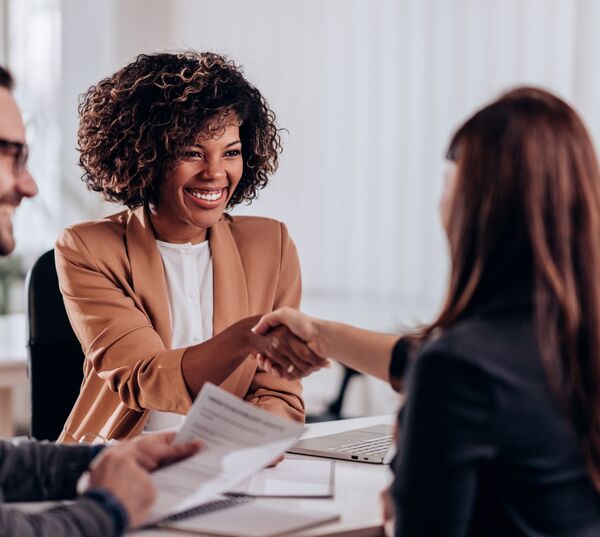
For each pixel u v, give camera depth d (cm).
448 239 128
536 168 120
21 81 431
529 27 380
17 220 431
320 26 416
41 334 221
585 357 120
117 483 126
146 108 205
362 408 408
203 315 213
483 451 117
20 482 145
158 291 208
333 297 423
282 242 227
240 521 133
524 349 118
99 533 121
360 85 412
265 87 424
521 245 121
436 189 401
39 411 221
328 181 420
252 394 211
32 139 432
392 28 405
